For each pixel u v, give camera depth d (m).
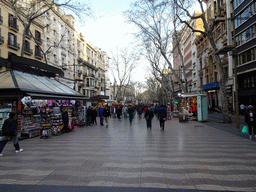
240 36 24.12
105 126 15.83
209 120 18.97
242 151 6.61
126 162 5.50
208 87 34.94
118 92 42.12
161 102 55.28
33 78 12.65
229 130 11.73
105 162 5.53
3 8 22.42
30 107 11.23
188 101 20.42
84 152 6.81
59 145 8.24
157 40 21.80
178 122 17.91
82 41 47.53
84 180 4.23
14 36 24.27
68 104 15.15
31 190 3.77
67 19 40.56
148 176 4.40
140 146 7.62
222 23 29.20
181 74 52.06
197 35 41.31
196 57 44.25
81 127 15.59
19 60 11.58
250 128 8.81
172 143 8.12
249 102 23.91
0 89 9.63
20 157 6.32
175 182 4.05
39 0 14.55
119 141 8.81
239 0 23.77
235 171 4.66
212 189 3.70
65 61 38.09
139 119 22.84
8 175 4.62
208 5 33.00
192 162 5.41
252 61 21.52
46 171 4.86
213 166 5.04
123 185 3.93
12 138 6.99
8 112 9.98
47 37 31.55
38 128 11.43
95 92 55.69
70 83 18.78
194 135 10.13
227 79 28.41
